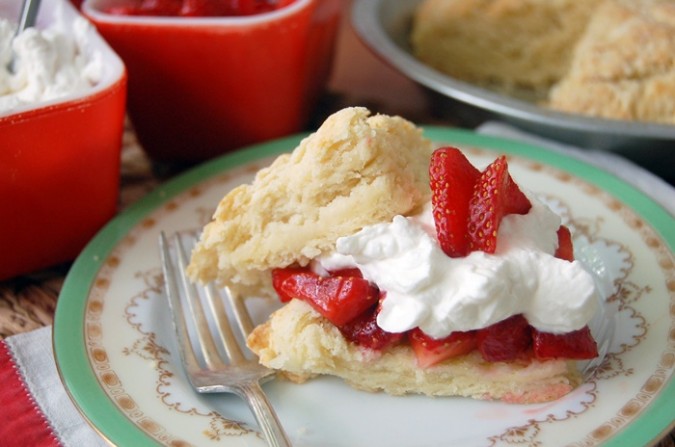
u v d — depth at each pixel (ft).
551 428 1.34
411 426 1.38
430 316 1.38
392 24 2.18
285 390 1.44
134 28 1.68
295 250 1.46
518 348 1.41
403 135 1.49
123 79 1.56
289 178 1.47
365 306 1.42
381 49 1.97
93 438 1.39
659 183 1.72
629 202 1.62
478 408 1.40
